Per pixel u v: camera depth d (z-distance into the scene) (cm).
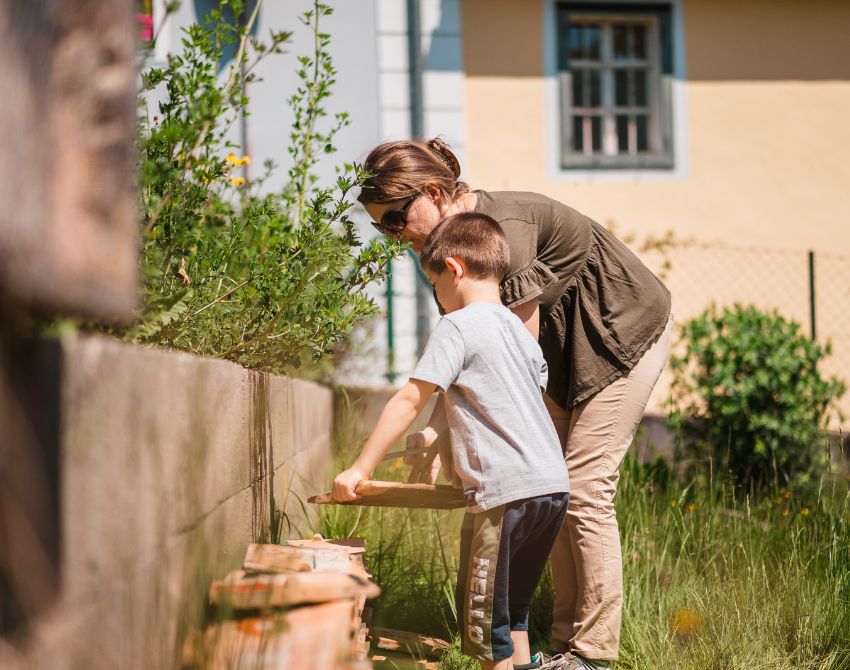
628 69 855
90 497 101
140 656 119
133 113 102
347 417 491
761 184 856
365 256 257
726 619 276
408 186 247
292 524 279
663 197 845
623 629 274
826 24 863
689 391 576
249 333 247
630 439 255
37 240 80
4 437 81
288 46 698
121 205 98
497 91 812
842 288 859
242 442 200
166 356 134
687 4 848
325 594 157
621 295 253
